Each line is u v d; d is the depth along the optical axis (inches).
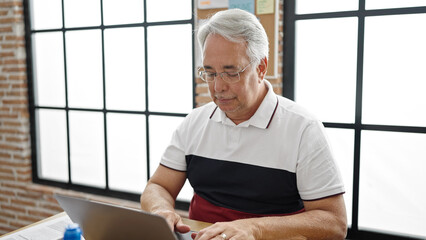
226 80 46.2
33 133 116.0
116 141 107.7
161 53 95.7
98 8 102.5
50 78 114.1
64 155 117.0
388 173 79.0
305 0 78.8
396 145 77.2
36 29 111.7
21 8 110.6
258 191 51.1
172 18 92.8
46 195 112.5
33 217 115.6
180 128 60.1
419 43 72.0
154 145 101.3
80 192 111.7
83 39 106.3
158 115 98.3
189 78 93.4
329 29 78.3
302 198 49.5
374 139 78.4
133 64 100.7
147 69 97.7
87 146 113.0
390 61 74.4
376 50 75.0
